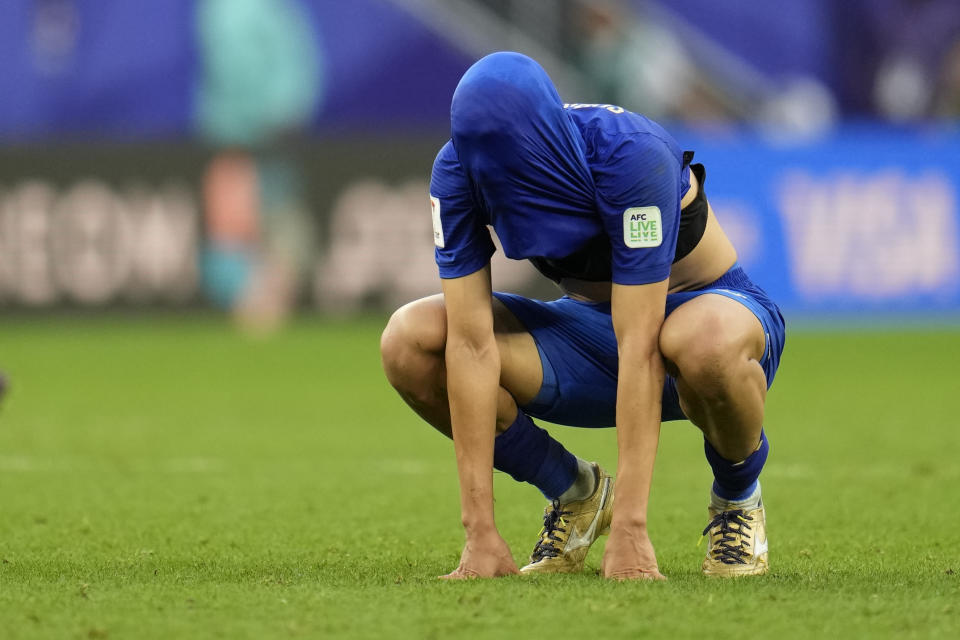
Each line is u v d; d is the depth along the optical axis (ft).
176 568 38.65
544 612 29.58
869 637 27.37
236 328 170.71
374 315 168.86
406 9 204.64
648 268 33.19
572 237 33.78
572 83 202.39
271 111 206.49
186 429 84.99
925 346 146.41
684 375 32.81
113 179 168.45
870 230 166.81
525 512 53.06
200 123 207.41
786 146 165.78
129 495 57.62
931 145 167.02
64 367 129.59
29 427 86.07
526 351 36.63
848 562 39.81
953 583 34.24
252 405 98.84
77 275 169.58
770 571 37.55
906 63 200.54
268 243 168.86
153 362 134.10
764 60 201.05
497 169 32.53
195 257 169.17
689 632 27.76
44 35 206.18
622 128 33.40
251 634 27.89
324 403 100.01
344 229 168.66
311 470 66.23
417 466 67.77
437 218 34.65
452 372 35.14
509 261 159.33
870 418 88.33
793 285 166.40
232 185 168.66
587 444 79.77
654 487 60.08
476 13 204.03
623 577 33.83
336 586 33.94
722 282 36.96
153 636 27.76
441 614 29.55
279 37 205.26
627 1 199.82
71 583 34.88
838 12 200.03
